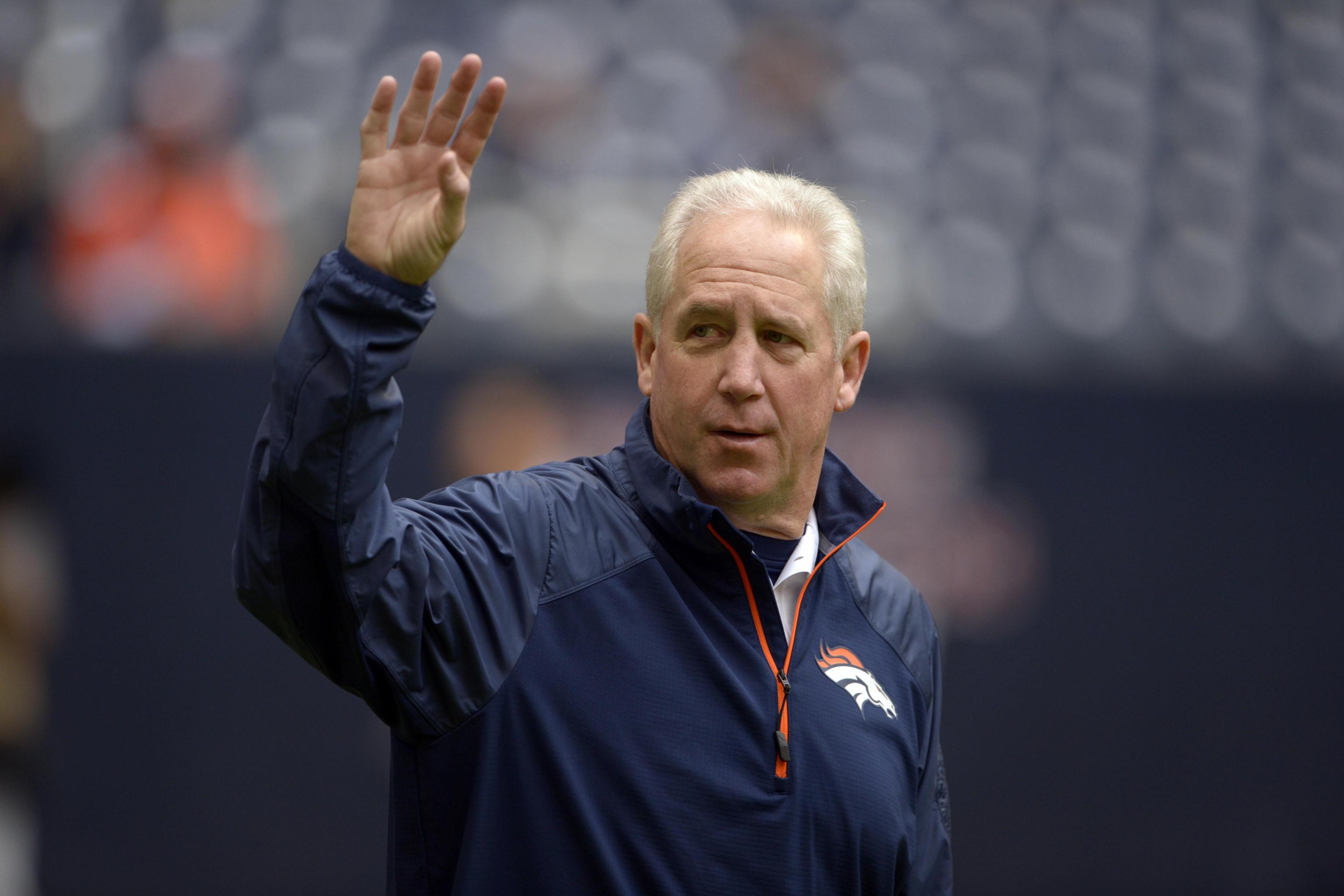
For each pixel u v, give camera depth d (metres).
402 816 6.08
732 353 6.40
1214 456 17.59
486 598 5.92
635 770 5.95
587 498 6.48
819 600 6.96
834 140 26.03
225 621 16.16
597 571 6.26
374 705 5.79
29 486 16.58
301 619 5.51
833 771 6.40
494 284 20.89
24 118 22.20
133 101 23.44
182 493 16.30
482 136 5.55
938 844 7.32
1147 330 22.00
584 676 6.04
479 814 5.86
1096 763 17.05
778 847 6.12
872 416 17.19
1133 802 17.06
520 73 25.42
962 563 17.06
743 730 6.18
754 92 26.33
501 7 26.56
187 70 24.06
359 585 5.37
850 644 6.95
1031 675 17.05
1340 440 17.78
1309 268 24.44
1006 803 16.88
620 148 24.64
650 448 6.57
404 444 16.67
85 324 18.69
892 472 17.09
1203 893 17.09
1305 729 17.39
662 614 6.27
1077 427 17.41
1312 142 27.31
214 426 16.41
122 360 16.34
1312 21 29.03
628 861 5.89
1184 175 26.38
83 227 20.83
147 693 16.00
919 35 27.97
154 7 25.34
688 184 6.88
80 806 15.83
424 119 5.52
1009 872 16.81
